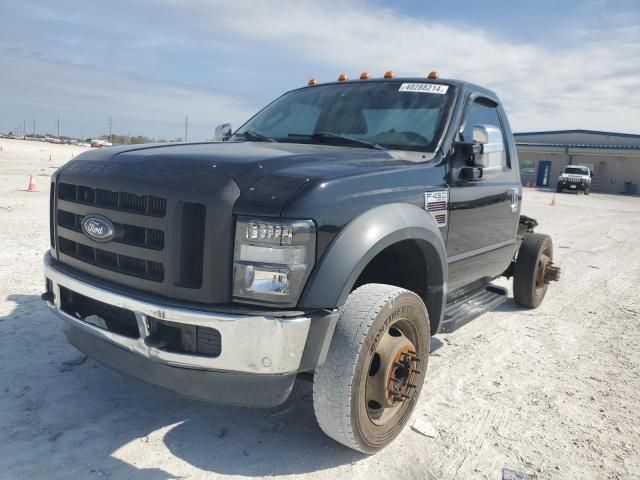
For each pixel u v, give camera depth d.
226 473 2.64
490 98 4.43
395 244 3.15
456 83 4.01
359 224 2.59
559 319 5.67
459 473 2.78
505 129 4.78
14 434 2.82
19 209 10.20
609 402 3.72
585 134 42.53
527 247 5.75
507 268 5.79
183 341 2.42
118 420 3.04
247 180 2.44
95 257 2.75
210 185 2.39
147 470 2.61
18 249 6.78
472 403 3.58
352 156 3.03
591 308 6.20
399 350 2.78
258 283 2.32
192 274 2.41
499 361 4.36
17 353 3.80
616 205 26.56
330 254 2.46
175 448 2.81
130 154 2.82
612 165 40.53
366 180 2.75
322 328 2.45
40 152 37.12
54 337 4.12
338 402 2.59
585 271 8.41
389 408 2.96
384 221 2.70
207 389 2.46
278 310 2.35
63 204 2.93
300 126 4.00
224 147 3.09
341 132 3.81
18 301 4.84
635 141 40.19
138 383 3.49
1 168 20.17
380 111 3.87
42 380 3.43
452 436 3.14
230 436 2.97
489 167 3.77
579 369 4.29
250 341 2.30
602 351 4.74
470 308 4.07
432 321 3.40
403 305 2.84
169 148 3.00
